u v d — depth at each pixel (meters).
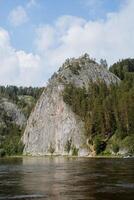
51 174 74.81
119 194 44.50
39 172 81.62
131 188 48.94
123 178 60.62
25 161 158.38
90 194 45.09
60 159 173.25
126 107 196.00
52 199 42.38
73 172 77.56
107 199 41.44
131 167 85.75
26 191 49.28
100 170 79.88
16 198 43.44
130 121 193.25
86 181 58.66
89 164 108.25
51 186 53.88
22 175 74.50
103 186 51.72
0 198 43.59
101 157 179.12
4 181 62.47
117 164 101.31
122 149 183.75
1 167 106.19
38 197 43.91
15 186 54.94
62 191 48.28
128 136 190.75
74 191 47.94
